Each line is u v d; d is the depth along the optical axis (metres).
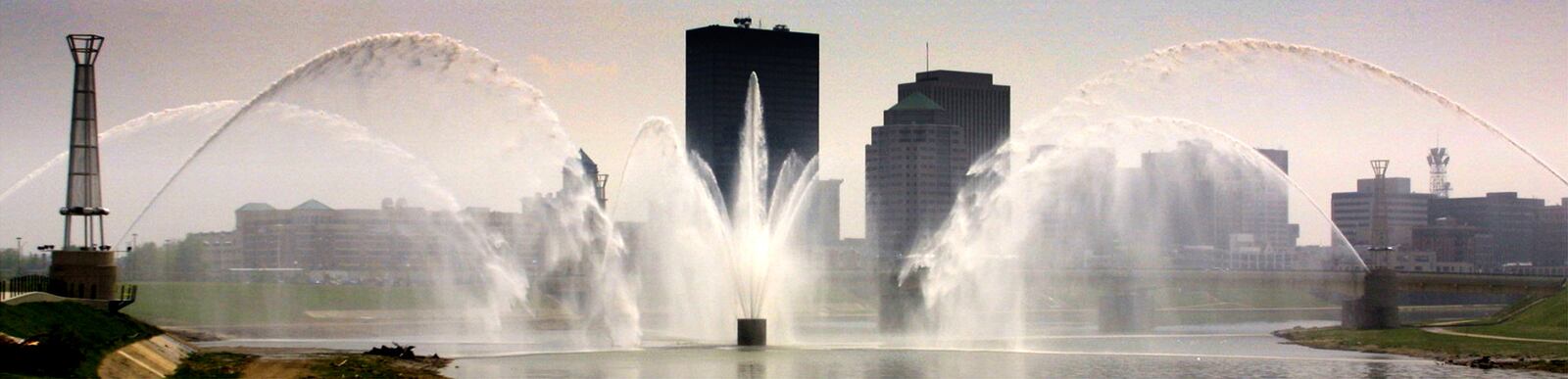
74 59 155.00
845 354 188.38
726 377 159.75
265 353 173.50
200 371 144.12
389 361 164.38
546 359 175.62
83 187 155.12
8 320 127.31
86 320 143.00
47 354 117.44
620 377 156.75
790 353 187.62
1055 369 174.12
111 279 156.50
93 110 155.12
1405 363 188.12
